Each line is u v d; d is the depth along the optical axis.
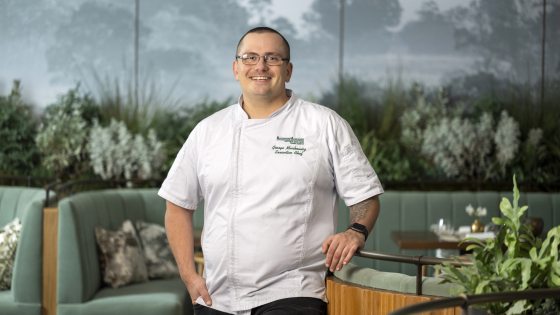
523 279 1.88
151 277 5.45
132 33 7.02
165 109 6.98
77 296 4.64
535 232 5.23
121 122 6.86
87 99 6.96
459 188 6.96
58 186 6.22
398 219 6.39
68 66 7.00
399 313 1.64
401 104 7.04
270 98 2.61
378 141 6.98
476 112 7.07
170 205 2.81
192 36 7.03
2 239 4.91
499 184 6.98
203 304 2.68
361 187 2.55
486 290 1.90
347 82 7.06
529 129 7.07
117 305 4.67
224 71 7.04
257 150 2.58
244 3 7.06
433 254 6.31
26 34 7.00
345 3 7.10
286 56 2.62
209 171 2.64
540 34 7.17
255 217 2.54
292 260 2.53
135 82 6.99
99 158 6.73
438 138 6.93
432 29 7.12
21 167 6.88
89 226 4.97
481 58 7.14
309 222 2.55
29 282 4.70
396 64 7.10
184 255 2.75
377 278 2.42
